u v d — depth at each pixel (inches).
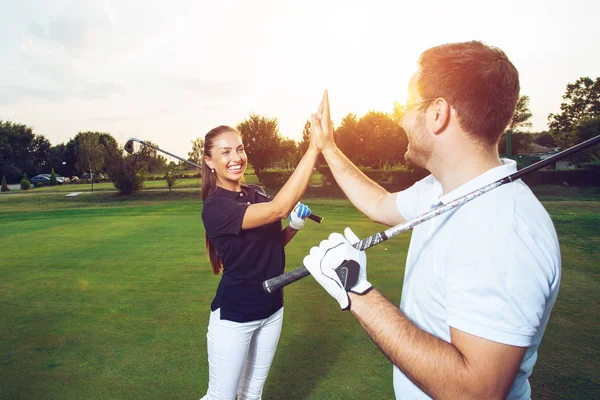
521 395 43.4
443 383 36.8
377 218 70.6
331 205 556.4
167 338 137.8
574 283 195.3
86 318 157.6
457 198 41.7
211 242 92.8
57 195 864.9
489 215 38.6
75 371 116.0
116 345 132.8
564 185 730.2
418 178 805.9
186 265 238.1
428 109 44.2
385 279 198.1
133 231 361.4
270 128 1154.0
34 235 351.3
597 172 730.8
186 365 118.6
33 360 123.3
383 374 110.3
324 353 123.0
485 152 43.2
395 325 40.4
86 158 1535.4
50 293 190.2
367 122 1195.9
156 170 1325.0
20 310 167.5
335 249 45.6
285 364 116.4
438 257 42.6
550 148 1573.6
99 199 800.9
